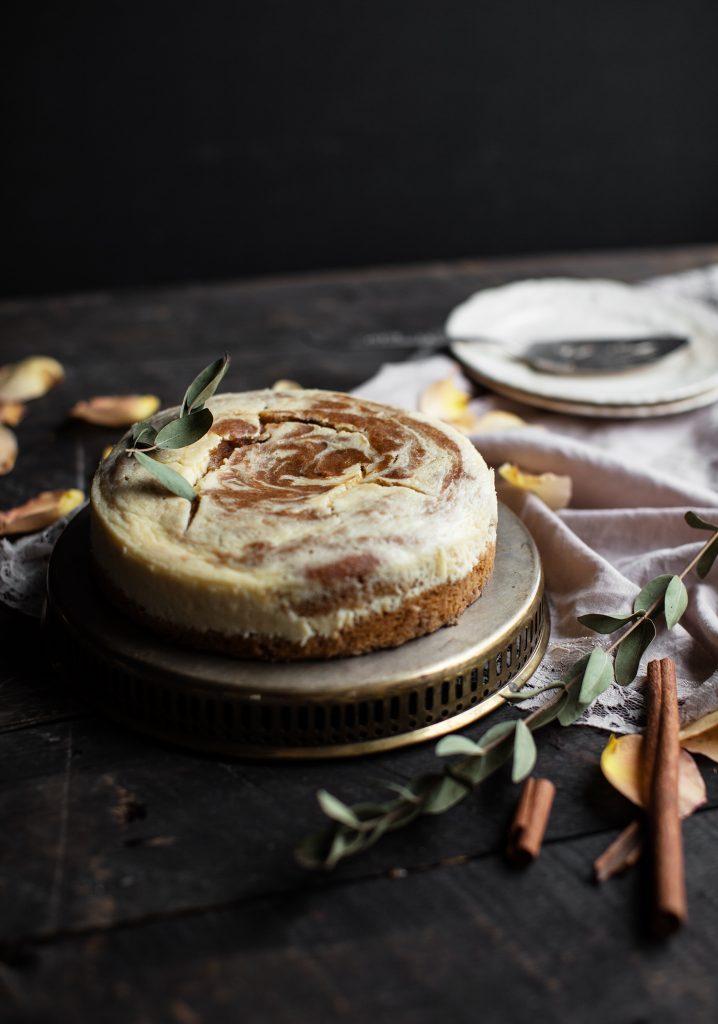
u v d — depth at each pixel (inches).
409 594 30.9
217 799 30.0
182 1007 26.6
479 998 26.7
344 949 27.4
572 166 71.9
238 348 48.3
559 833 29.5
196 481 32.8
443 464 32.9
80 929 27.7
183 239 70.1
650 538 37.3
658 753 30.4
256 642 30.6
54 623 33.1
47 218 67.6
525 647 32.8
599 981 27.0
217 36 63.5
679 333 46.3
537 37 67.1
